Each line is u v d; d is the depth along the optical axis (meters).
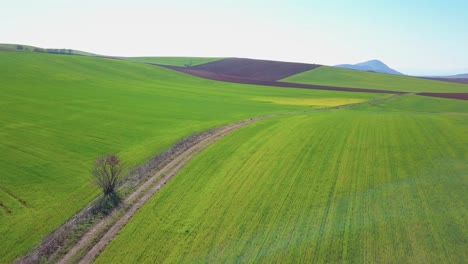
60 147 30.08
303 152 26.84
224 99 61.75
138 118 41.81
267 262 13.70
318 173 22.52
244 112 48.12
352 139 30.20
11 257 15.78
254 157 26.06
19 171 24.81
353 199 18.67
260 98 64.44
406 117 40.59
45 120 38.41
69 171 25.14
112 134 34.47
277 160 25.22
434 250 13.80
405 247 14.09
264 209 17.98
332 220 16.53
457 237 14.56
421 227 15.48
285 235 15.48
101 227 17.33
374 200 18.44
